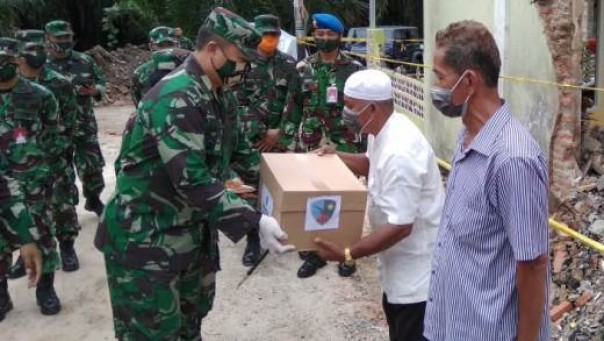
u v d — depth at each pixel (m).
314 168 2.62
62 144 4.76
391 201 2.37
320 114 4.89
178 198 2.53
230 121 2.67
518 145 1.70
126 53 17.97
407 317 2.59
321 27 4.75
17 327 4.06
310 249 2.42
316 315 4.05
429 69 6.89
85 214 6.26
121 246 2.60
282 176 2.48
